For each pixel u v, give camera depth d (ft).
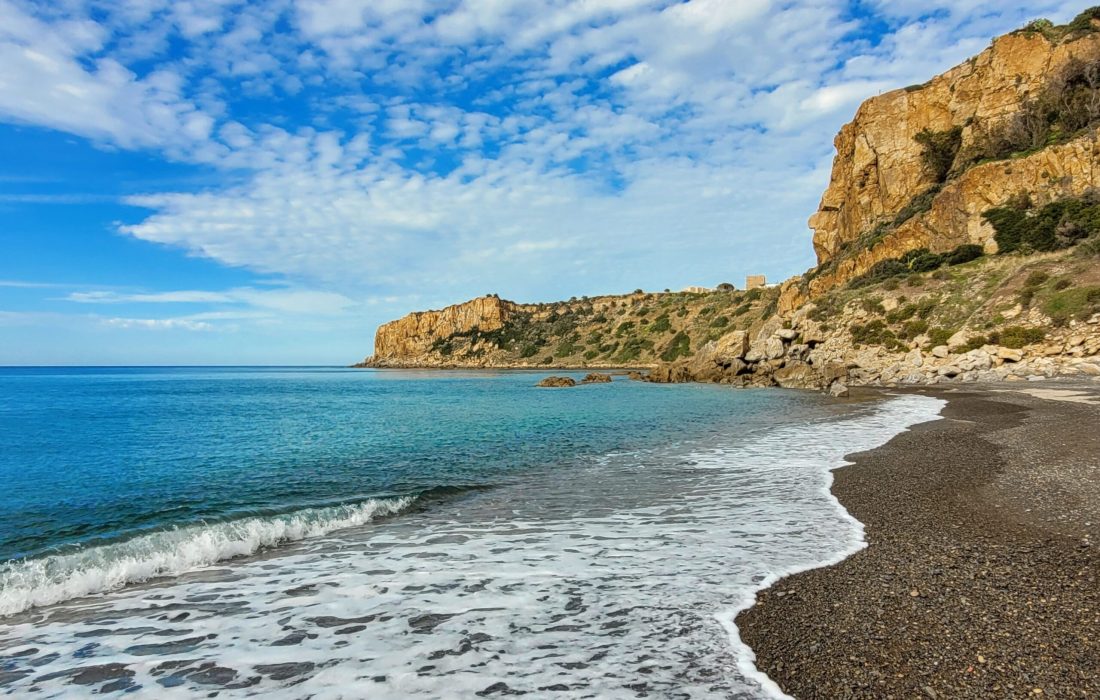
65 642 17.99
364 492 39.83
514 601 20.22
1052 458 41.75
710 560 23.98
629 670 15.28
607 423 79.92
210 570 24.62
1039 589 19.27
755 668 15.23
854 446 53.78
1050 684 13.78
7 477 46.55
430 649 16.81
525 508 34.42
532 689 14.42
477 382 244.42
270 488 41.57
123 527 31.89
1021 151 166.61
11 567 25.12
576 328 434.30
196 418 99.25
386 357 569.64
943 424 64.80
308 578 23.31
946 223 173.58
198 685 15.25
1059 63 173.47
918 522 28.30
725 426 73.15
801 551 24.68
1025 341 116.67
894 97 216.13
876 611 18.21
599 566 23.70
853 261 200.54
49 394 179.63
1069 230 137.59
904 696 13.62
